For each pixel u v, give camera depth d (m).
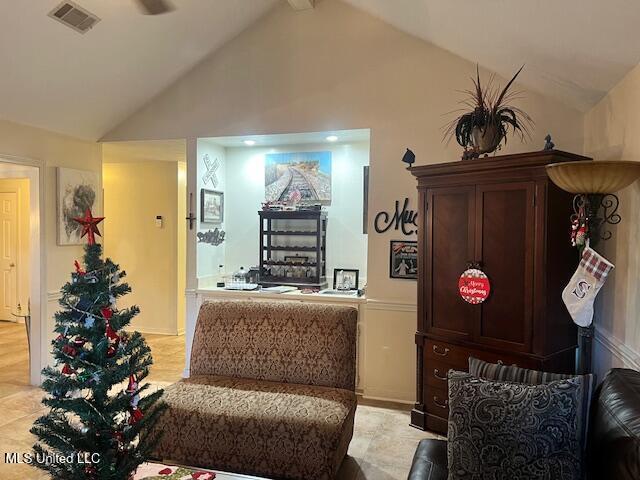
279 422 2.44
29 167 4.16
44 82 3.62
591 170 2.18
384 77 3.91
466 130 3.21
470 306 3.07
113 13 3.31
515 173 2.85
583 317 2.41
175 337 6.04
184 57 4.19
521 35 2.62
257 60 4.26
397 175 3.88
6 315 6.91
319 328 3.05
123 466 1.60
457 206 3.14
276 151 4.87
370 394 3.97
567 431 1.74
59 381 1.54
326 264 4.72
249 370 3.05
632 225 2.37
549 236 2.75
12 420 3.41
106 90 4.09
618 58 2.30
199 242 4.57
